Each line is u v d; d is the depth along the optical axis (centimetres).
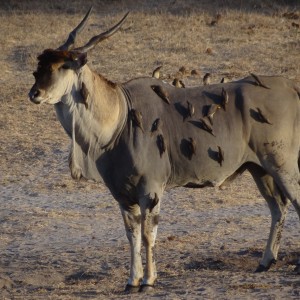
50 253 4159
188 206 5028
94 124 3159
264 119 3247
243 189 5347
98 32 8950
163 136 3206
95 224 4719
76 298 3114
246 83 3328
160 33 8856
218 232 4469
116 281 3534
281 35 8794
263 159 3284
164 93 3266
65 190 5409
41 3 10225
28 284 3569
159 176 3197
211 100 3272
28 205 5131
